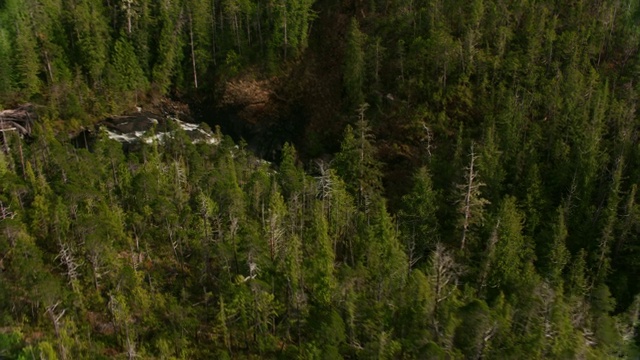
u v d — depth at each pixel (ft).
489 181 217.15
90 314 163.84
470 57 269.44
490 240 178.91
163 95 334.65
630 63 278.26
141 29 336.08
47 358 133.39
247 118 320.09
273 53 331.57
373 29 314.35
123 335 153.79
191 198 222.48
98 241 165.58
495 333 131.03
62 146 233.76
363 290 155.53
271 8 335.26
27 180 213.66
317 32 341.00
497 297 152.66
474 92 270.05
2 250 172.96
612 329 148.56
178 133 257.34
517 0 293.64
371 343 128.26
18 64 299.79
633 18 312.50
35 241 184.96
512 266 175.83
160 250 196.54
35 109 291.58
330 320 134.62
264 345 149.28
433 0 293.64
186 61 343.05
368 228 185.06
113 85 315.17
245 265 175.83
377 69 289.74
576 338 134.10
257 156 308.19
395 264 164.86
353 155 237.86
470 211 193.06
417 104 277.23
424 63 282.36
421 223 203.51
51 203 189.26
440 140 262.88
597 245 195.93
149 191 201.87
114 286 165.89
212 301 173.78
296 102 318.45
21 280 157.07
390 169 264.93
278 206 192.75
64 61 318.86
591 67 269.03
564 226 189.57
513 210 191.52
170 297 168.25
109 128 301.84
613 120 245.24
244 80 330.54
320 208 200.44
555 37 276.82
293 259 156.87
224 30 345.31
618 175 204.03
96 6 341.00
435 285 151.84
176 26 338.13
